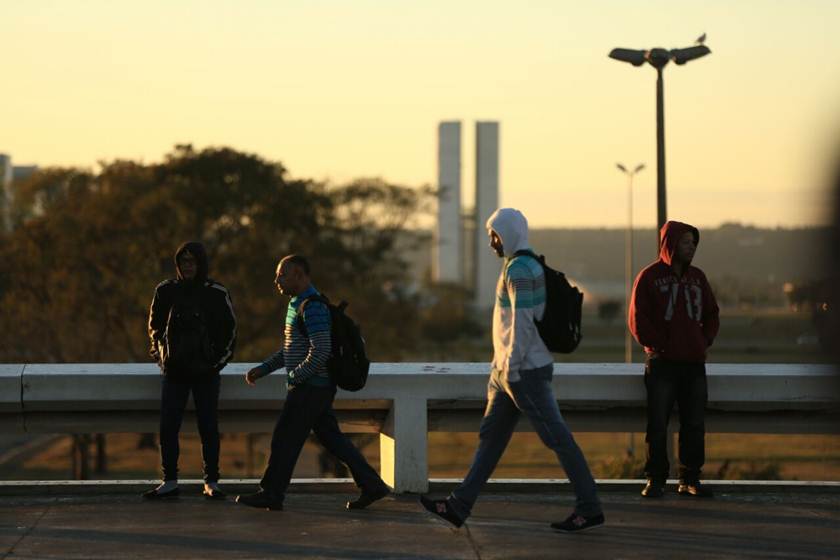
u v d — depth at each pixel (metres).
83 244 159.62
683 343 29.59
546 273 26.11
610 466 79.44
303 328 28.69
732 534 26.88
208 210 162.00
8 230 174.75
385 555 24.91
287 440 28.84
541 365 26.06
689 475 30.91
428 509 26.91
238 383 31.22
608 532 27.06
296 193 170.50
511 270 26.05
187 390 30.25
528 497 31.17
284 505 29.98
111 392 30.95
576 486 26.73
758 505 29.98
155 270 161.50
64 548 25.41
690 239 29.55
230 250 165.75
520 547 25.62
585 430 32.28
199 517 28.45
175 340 29.47
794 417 32.19
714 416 32.31
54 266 161.00
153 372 31.19
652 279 29.70
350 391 29.36
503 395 26.78
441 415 32.03
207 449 30.36
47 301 163.62
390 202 188.00
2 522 27.91
